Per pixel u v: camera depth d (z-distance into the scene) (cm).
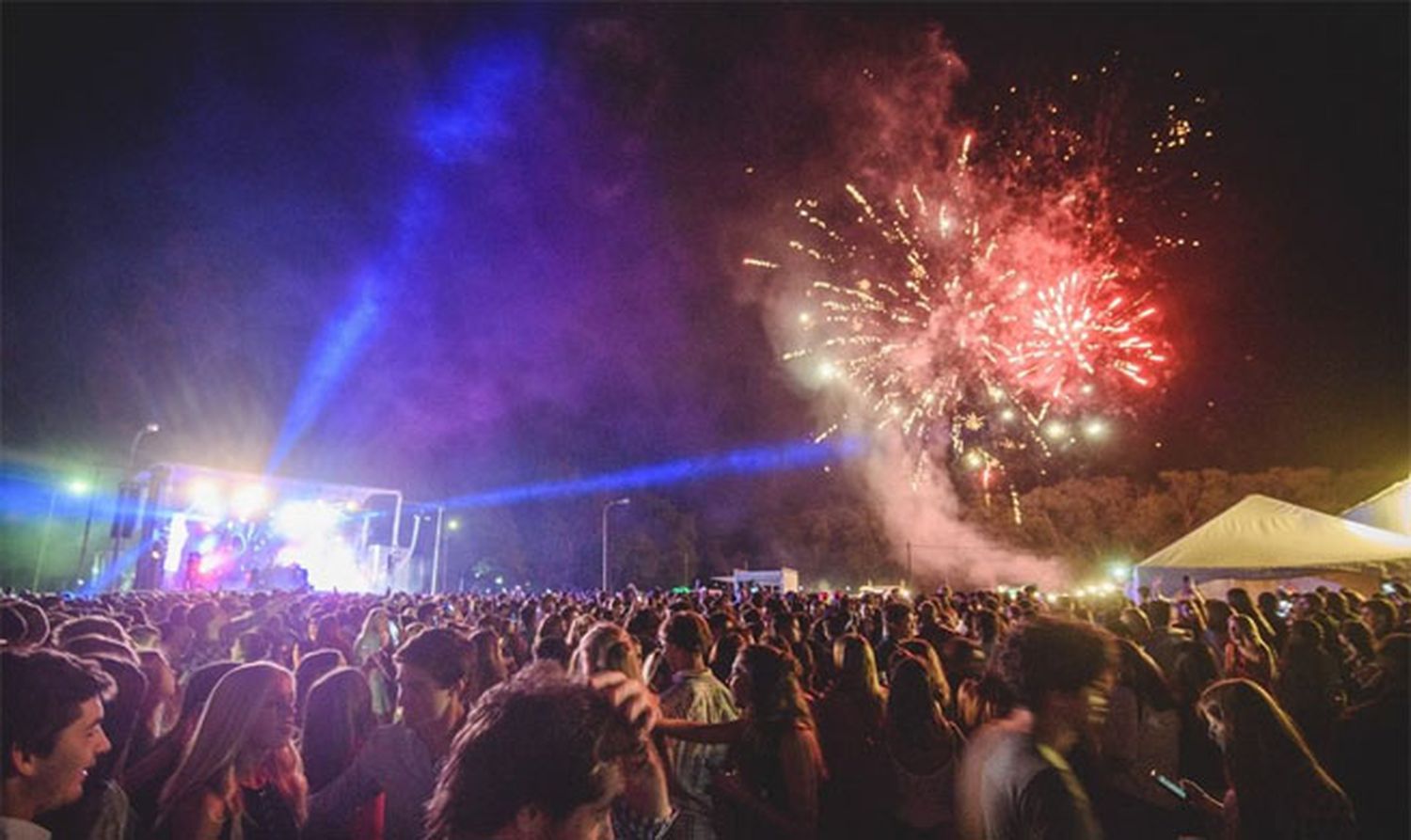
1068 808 261
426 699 364
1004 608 1407
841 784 505
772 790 464
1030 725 291
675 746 477
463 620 1252
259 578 3250
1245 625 821
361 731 403
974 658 667
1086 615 1220
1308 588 2034
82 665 271
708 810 467
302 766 374
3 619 558
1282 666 631
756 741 468
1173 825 504
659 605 1540
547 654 639
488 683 559
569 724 187
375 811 343
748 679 483
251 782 328
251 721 327
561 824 183
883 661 883
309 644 1140
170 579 3209
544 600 1719
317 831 339
